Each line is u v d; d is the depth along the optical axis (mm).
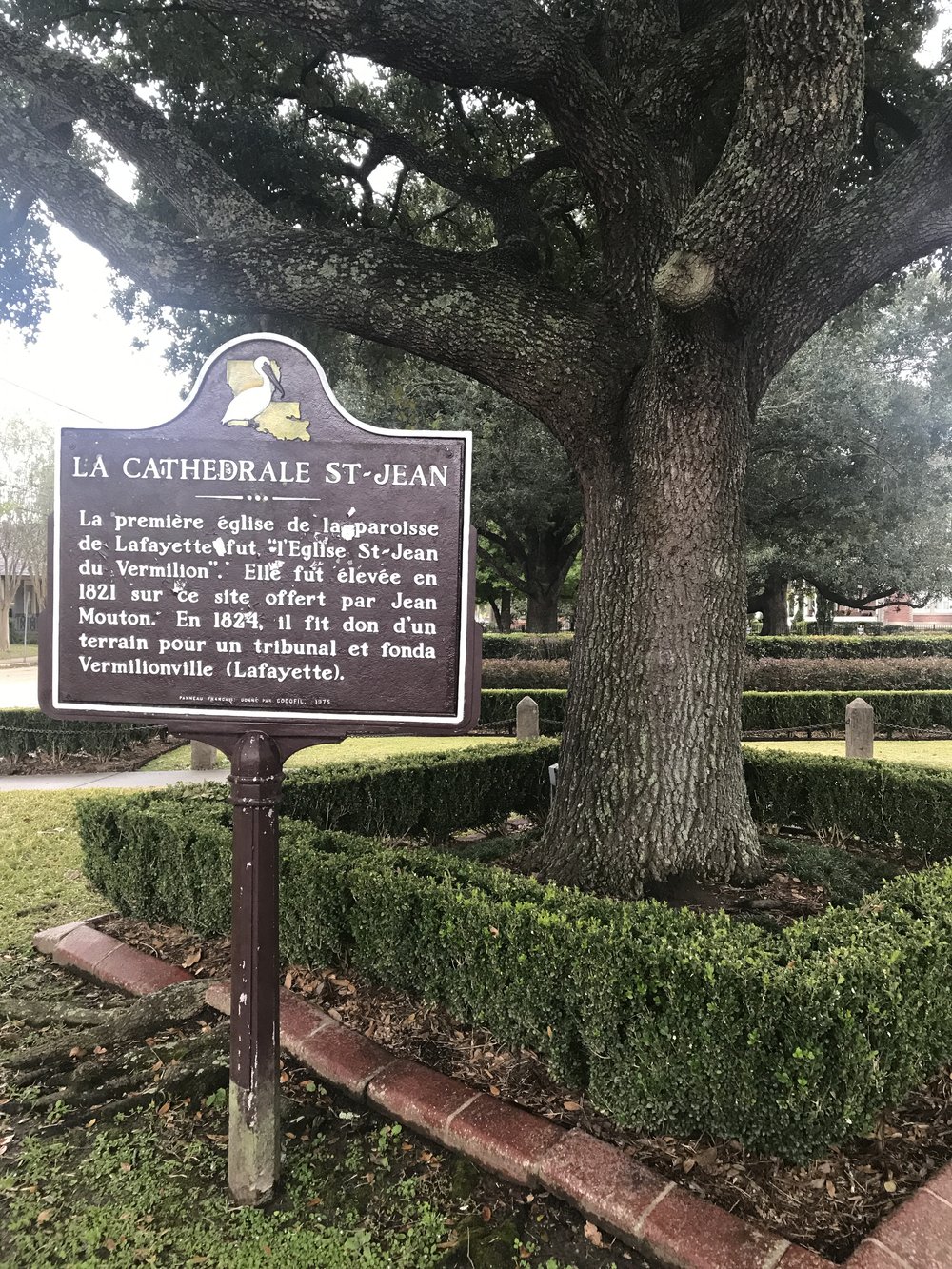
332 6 3574
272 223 4324
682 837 3916
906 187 3672
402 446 2318
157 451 2355
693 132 4605
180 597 2363
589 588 4242
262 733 2322
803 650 19453
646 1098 2389
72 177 3877
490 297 4039
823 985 2166
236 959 2258
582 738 4180
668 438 3855
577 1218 2199
